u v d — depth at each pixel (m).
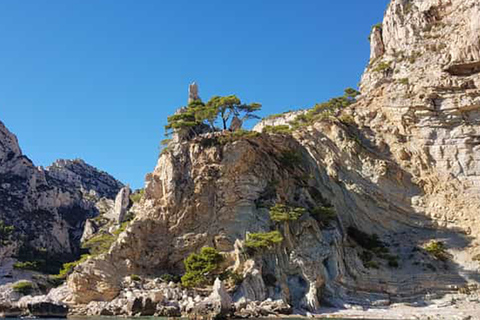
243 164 76.06
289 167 82.50
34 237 129.25
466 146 78.81
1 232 118.31
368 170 82.75
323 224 72.00
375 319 53.03
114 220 135.00
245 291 61.31
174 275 70.56
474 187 76.19
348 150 84.81
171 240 73.62
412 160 82.69
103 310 61.47
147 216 75.62
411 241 74.56
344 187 82.19
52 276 101.88
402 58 94.94
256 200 73.75
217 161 76.38
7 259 113.12
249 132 81.56
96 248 94.56
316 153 86.56
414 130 83.75
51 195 148.38
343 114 93.69
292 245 67.00
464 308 58.03
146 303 59.88
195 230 73.25
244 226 70.62
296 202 76.50
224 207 73.12
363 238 75.88
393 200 79.75
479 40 81.88
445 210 76.44
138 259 72.44
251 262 64.19
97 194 188.75
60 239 137.62
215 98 88.12
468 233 73.19
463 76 83.50
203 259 64.75
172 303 60.03
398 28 100.44
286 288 62.28
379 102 90.56
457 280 65.44
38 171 153.00
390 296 63.75
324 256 65.44
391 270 68.50
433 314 55.19
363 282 65.31
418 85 85.69
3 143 148.62
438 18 95.69
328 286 63.34
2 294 89.38
